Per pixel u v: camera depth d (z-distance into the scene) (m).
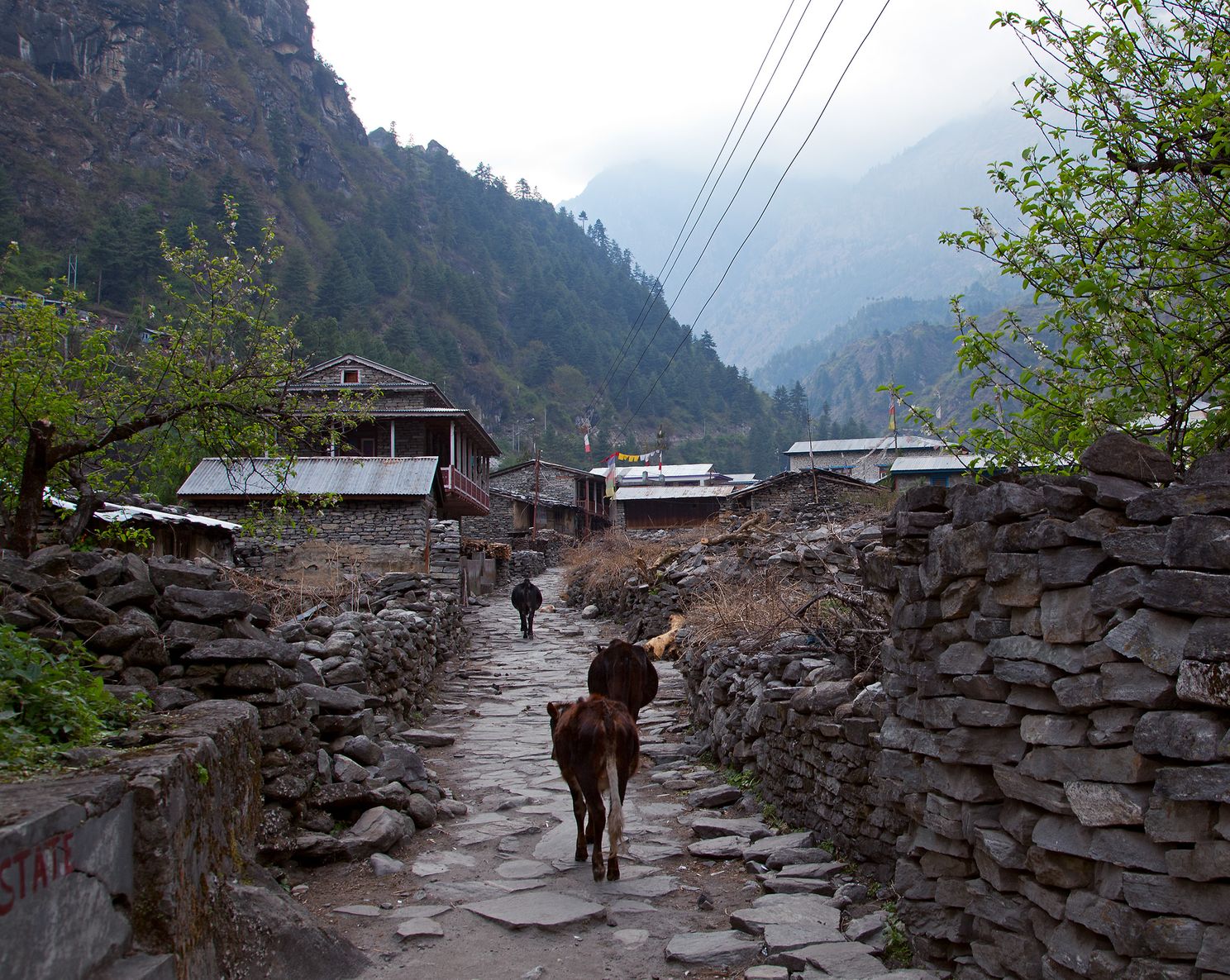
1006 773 4.58
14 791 3.31
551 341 170.25
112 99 140.12
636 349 178.75
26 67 127.94
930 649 5.29
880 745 6.24
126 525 15.62
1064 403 6.90
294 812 7.21
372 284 145.38
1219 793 3.42
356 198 177.12
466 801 9.45
